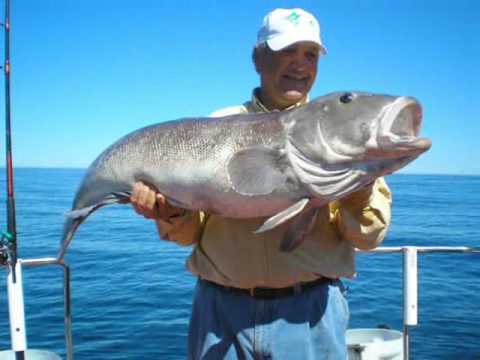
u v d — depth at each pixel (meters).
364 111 2.32
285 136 2.43
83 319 7.21
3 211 27.66
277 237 2.52
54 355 3.88
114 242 15.41
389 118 2.26
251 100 2.88
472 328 6.86
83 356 5.91
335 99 2.41
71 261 12.02
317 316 2.59
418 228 21.44
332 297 2.64
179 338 6.39
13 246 3.27
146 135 2.70
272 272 2.52
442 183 104.44
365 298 8.23
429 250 3.72
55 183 79.06
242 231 2.57
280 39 2.57
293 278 2.52
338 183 2.36
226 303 2.64
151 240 15.75
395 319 7.15
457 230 20.67
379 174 2.34
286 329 2.55
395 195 55.34
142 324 6.93
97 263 11.70
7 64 3.29
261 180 2.40
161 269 10.71
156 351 6.00
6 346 6.14
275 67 2.67
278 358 2.55
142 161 2.64
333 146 2.34
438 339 6.46
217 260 2.62
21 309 3.32
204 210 2.55
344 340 2.67
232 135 2.50
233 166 2.45
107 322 7.05
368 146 2.27
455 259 11.77
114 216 25.98
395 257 11.88
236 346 2.64
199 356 2.74
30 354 3.91
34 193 51.34
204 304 2.74
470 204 39.25
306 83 2.72
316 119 2.40
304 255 2.53
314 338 2.59
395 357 3.92
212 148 2.49
